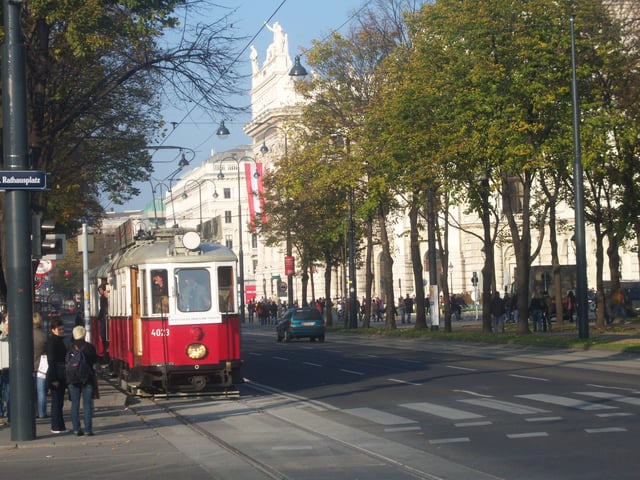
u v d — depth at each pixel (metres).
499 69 36.94
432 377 25.06
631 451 12.16
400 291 85.19
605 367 26.78
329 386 23.98
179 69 22.14
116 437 15.62
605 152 38.19
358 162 47.12
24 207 15.12
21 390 15.15
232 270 21.84
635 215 41.22
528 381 22.67
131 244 25.19
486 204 42.41
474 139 37.69
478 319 70.88
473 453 12.67
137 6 20.16
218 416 18.53
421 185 43.50
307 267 69.19
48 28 22.03
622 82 36.88
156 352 21.33
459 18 37.72
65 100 23.62
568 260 81.25
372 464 12.27
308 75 53.38
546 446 12.91
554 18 37.22
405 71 41.53
